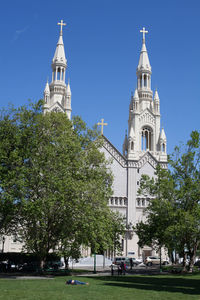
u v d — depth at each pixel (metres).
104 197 51.69
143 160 100.19
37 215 41.84
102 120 99.38
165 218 52.47
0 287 28.94
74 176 46.78
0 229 46.75
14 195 38.28
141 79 113.62
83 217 43.28
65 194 43.56
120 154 98.50
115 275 48.41
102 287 30.17
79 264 80.31
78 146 48.22
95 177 51.53
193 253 55.09
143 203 97.31
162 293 26.31
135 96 107.56
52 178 41.50
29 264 54.94
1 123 42.22
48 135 47.34
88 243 48.50
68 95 105.44
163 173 55.84
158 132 106.56
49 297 23.25
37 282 34.16
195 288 30.53
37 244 47.62
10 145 41.25
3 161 40.06
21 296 23.50
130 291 27.45
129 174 97.56
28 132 42.22
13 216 44.47
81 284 32.44
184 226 48.47
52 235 48.28
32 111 44.28
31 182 41.56
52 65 111.44
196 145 53.97
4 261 57.62
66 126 50.81
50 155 43.34
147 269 65.88
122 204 95.75
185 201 52.56
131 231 93.81
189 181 51.97
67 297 23.39
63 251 45.56
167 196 53.50
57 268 58.94
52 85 109.19
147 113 107.50
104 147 98.62
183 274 50.88
